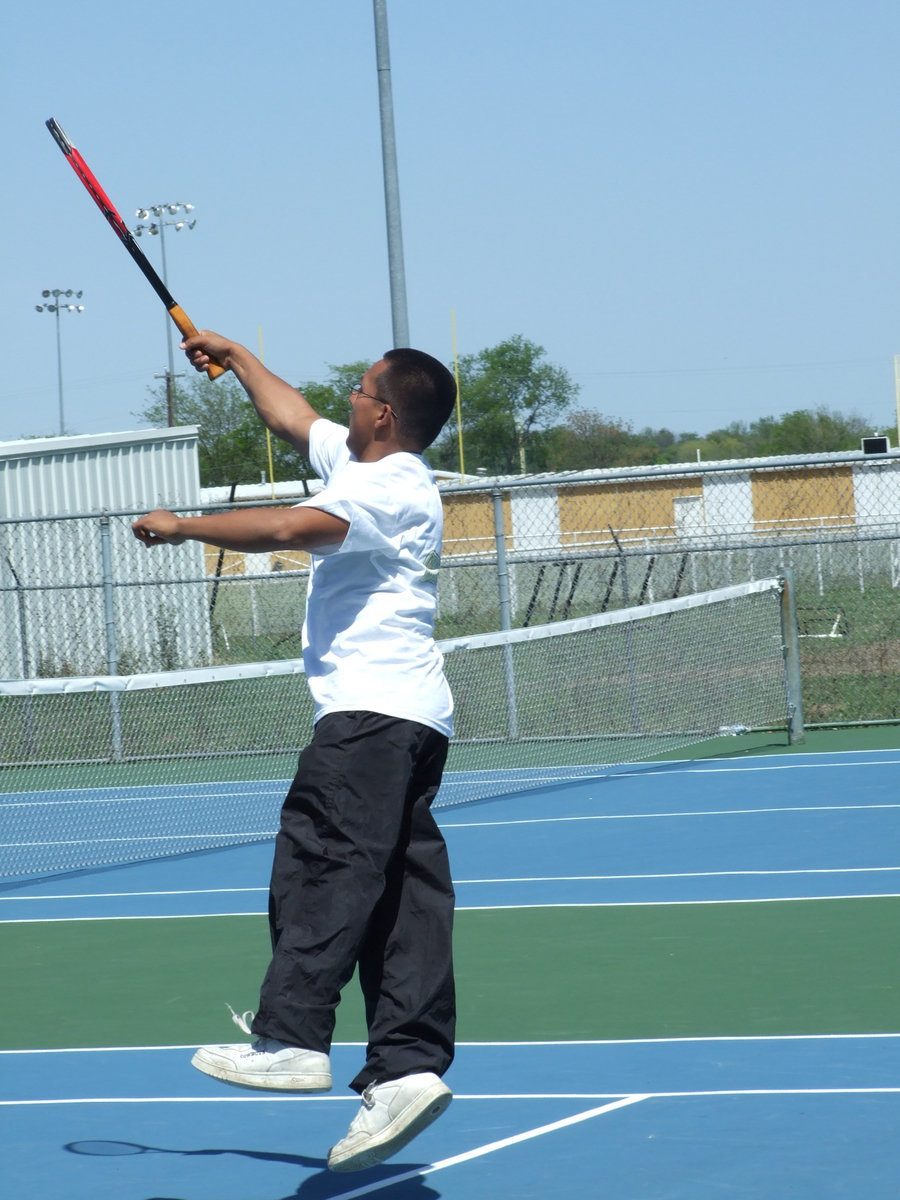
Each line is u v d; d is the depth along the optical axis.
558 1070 8.80
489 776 21.80
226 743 25.31
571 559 24.00
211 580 23.78
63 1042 9.98
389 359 6.46
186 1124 8.14
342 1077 9.00
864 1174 6.87
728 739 24.44
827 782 19.78
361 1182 7.09
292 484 59.78
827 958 11.22
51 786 23.12
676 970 11.10
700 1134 7.53
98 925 13.78
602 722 24.66
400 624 6.27
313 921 6.05
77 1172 7.39
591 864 15.41
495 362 158.75
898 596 40.31
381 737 6.17
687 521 53.50
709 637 26.02
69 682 15.41
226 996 11.07
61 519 24.16
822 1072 8.48
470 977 11.21
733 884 14.10
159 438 38.19
